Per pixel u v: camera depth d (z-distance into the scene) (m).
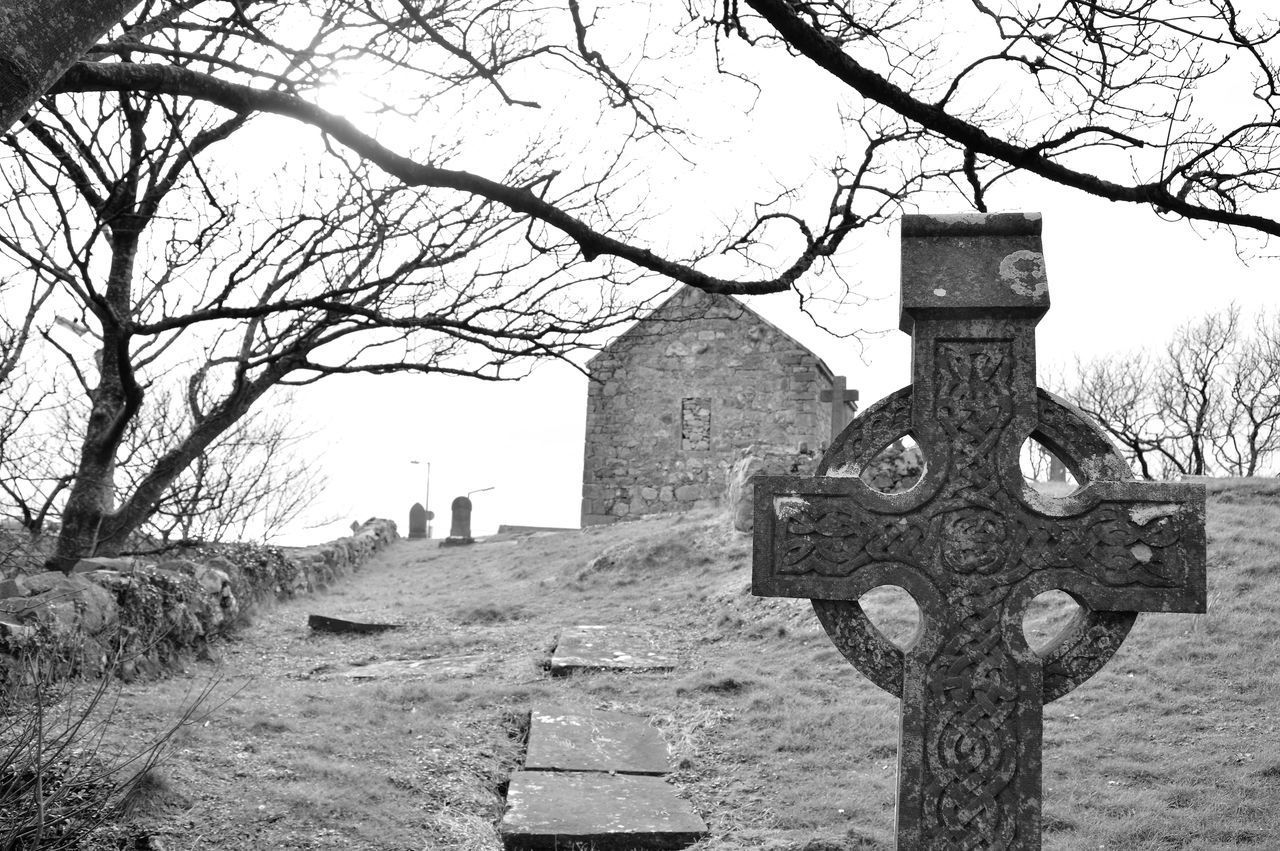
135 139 8.55
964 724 3.98
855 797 6.73
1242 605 10.12
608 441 26.30
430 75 6.64
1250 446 28.81
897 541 4.09
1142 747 7.39
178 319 7.96
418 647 11.96
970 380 4.14
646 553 15.58
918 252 4.22
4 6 2.75
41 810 4.45
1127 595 4.00
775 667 10.03
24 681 6.44
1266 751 7.18
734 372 25.86
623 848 6.07
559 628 12.62
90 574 9.03
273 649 11.74
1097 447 4.10
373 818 6.08
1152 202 6.15
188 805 5.88
